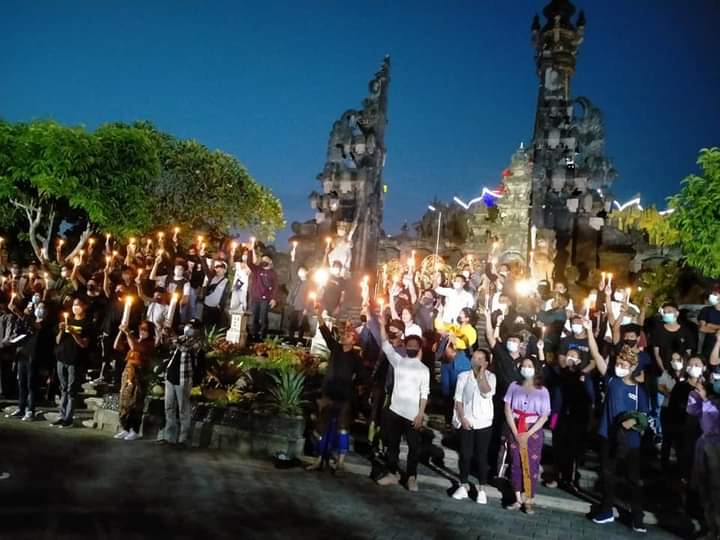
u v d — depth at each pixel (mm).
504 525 9594
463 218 41594
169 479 10477
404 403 11203
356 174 32844
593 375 13539
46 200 26547
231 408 13359
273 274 20578
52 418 14859
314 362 15672
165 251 21406
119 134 26656
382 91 34344
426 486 11453
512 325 15148
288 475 11359
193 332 13672
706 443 9383
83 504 8844
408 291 18219
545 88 37188
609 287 13828
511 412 10711
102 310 17375
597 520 10250
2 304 16812
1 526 7727
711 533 9312
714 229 15203
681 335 12453
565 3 37781
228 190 38688
